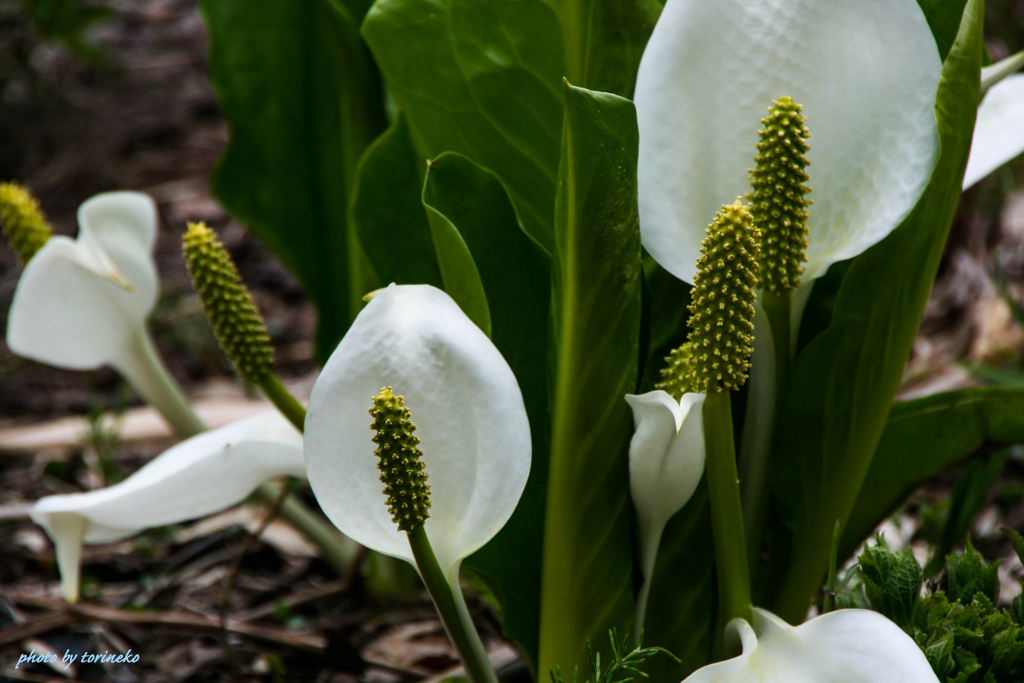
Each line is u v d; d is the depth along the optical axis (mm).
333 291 1834
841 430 1601
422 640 1848
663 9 1589
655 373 1656
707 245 1521
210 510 1651
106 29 5648
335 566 1915
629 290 1553
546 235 1663
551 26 1632
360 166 1647
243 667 1811
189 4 6031
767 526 1643
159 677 1808
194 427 1812
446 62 1645
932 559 1698
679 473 1554
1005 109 1656
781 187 1555
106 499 1613
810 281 1597
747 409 1607
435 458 1543
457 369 1535
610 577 1580
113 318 1766
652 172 1579
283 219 1825
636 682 1602
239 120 1810
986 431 1658
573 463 1568
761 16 1579
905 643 1520
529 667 1623
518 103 1646
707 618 1606
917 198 1564
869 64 1576
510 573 1599
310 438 1537
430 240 1649
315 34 1804
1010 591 1796
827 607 1598
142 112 4613
